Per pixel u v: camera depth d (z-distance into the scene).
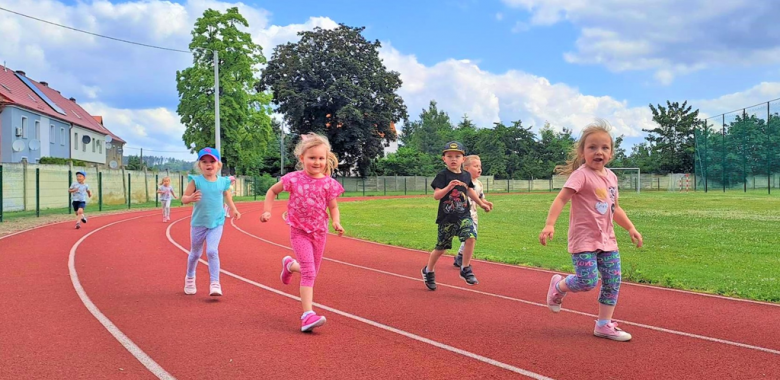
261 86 57.12
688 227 16.17
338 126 56.66
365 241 13.29
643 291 7.14
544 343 4.65
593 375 3.85
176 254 10.13
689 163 66.44
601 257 4.82
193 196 6.04
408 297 6.58
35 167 22.22
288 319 5.39
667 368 4.02
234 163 45.31
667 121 67.00
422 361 4.12
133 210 25.23
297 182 5.16
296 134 59.41
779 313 5.92
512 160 73.12
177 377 3.73
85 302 6.06
